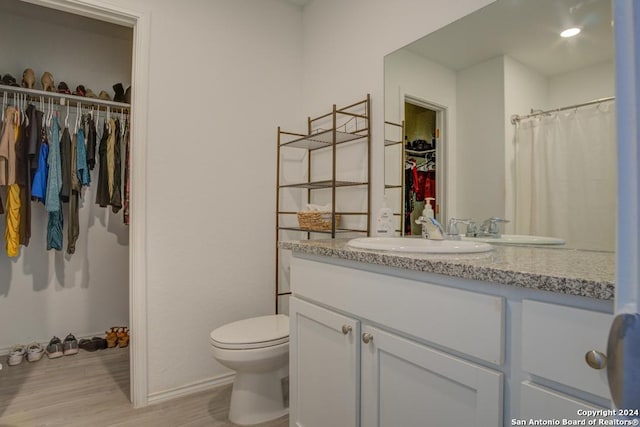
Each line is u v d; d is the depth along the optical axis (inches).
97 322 113.3
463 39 58.4
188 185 78.0
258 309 87.8
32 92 91.0
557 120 48.0
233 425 66.1
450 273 33.5
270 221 89.7
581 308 25.6
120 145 105.3
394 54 69.2
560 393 26.6
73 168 97.0
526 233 51.3
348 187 80.5
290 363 58.2
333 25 84.4
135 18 72.3
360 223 76.9
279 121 91.2
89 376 86.4
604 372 24.1
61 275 108.0
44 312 105.6
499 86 54.2
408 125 66.9
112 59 117.5
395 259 38.7
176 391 76.2
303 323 55.3
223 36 82.8
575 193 46.5
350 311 45.9
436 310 35.4
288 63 92.9
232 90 84.0
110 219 115.4
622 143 9.1
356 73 77.6
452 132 60.2
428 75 63.4
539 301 28.0
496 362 30.4
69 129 105.0
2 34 101.5
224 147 82.8
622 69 9.2
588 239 45.3
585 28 45.8
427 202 63.7
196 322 79.0
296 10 94.7
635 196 8.8
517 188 52.3
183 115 77.4
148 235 73.3
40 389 79.4
